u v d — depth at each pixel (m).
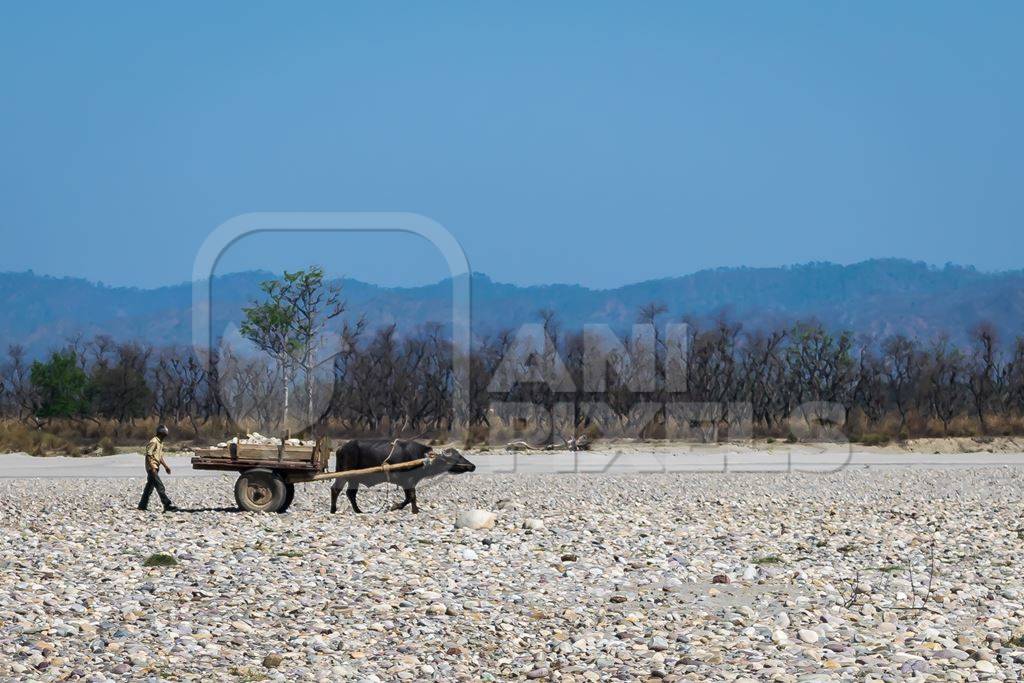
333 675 26.75
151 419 164.62
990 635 29.88
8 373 191.38
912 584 38.00
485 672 27.66
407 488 58.47
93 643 29.06
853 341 196.62
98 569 39.88
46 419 165.75
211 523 53.31
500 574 39.59
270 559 42.09
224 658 28.31
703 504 68.12
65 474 102.50
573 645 29.72
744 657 27.92
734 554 45.16
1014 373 186.00
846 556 45.12
